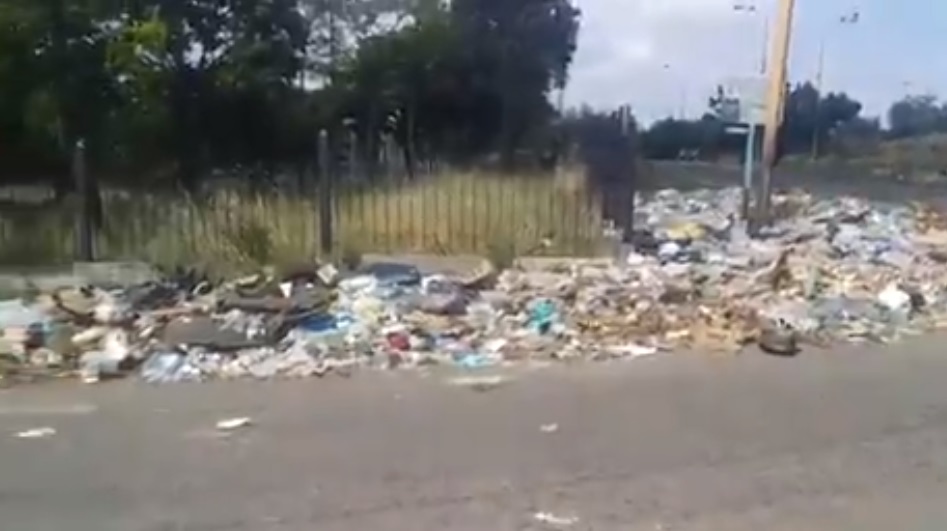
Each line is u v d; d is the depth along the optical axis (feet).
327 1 93.56
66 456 19.52
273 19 81.71
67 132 65.46
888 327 34.19
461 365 27.81
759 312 34.45
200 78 76.64
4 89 63.93
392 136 97.50
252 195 43.32
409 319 31.83
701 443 20.59
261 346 29.01
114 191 46.32
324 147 41.93
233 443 20.40
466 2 110.93
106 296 33.24
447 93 103.50
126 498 17.20
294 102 83.97
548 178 46.80
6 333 28.48
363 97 94.94
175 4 75.25
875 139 153.99
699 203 74.74
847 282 41.14
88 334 28.86
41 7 64.90
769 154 62.75
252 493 17.42
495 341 30.27
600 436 21.01
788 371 27.61
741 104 70.03
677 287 37.14
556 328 31.65
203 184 50.31
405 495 17.35
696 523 16.17
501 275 38.58
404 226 43.24
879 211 71.26
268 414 22.66
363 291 34.60
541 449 20.03
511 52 112.78
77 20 66.23
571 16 125.80
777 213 66.49
